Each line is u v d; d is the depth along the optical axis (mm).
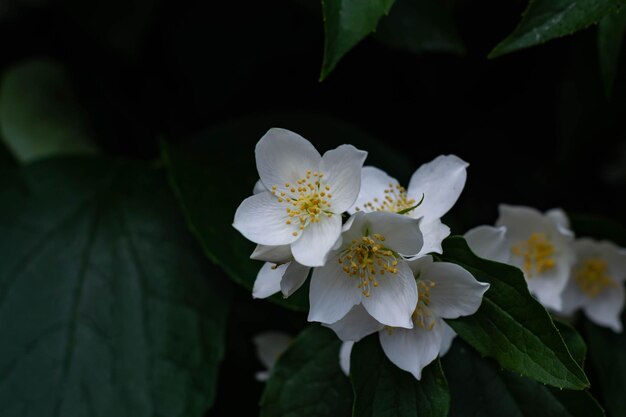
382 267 264
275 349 359
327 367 308
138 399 345
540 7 271
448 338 279
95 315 356
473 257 265
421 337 270
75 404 346
